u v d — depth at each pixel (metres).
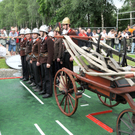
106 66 2.96
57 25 5.70
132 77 2.35
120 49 12.41
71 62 5.33
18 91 5.56
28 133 3.20
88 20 30.81
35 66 5.41
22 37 6.49
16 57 9.29
